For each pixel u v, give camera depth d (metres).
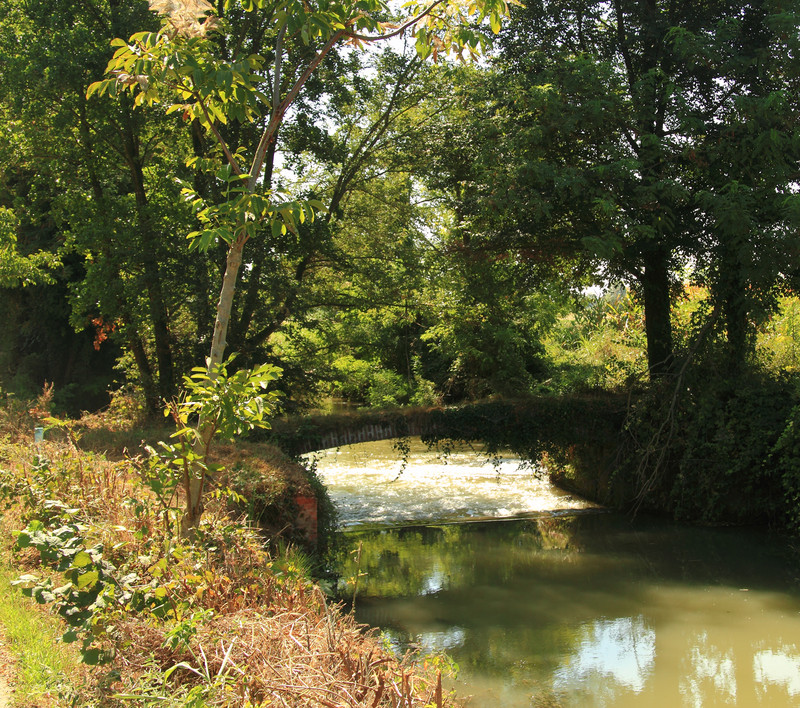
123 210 19.22
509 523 16.61
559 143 16.97
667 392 16.58
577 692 7.99
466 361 28.52
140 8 17.05
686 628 10.09
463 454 25.19
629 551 14.23
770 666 8.81
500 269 19.95
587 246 14.77
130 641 4.19
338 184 21.12
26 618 4.87
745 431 15.63
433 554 14.04
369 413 16.58
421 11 6.93
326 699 3.69
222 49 18.05
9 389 25.33
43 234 27.02
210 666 4.04
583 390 18.00
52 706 3.77
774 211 14.88
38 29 17.80
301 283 20.67
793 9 15.25
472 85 19.02
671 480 16.98
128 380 26.64
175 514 5.90
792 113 15.43
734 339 16.25
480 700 7.73
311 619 4.94
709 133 16.22
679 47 15.52
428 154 20.06
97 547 4.37
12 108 17.98
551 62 16.91
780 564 13.22
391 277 20.97
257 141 19.00
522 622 10.28
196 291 18.08
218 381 5.40
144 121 18.48
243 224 5.66
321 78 19.12
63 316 27.69
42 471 6.75
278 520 9.74
